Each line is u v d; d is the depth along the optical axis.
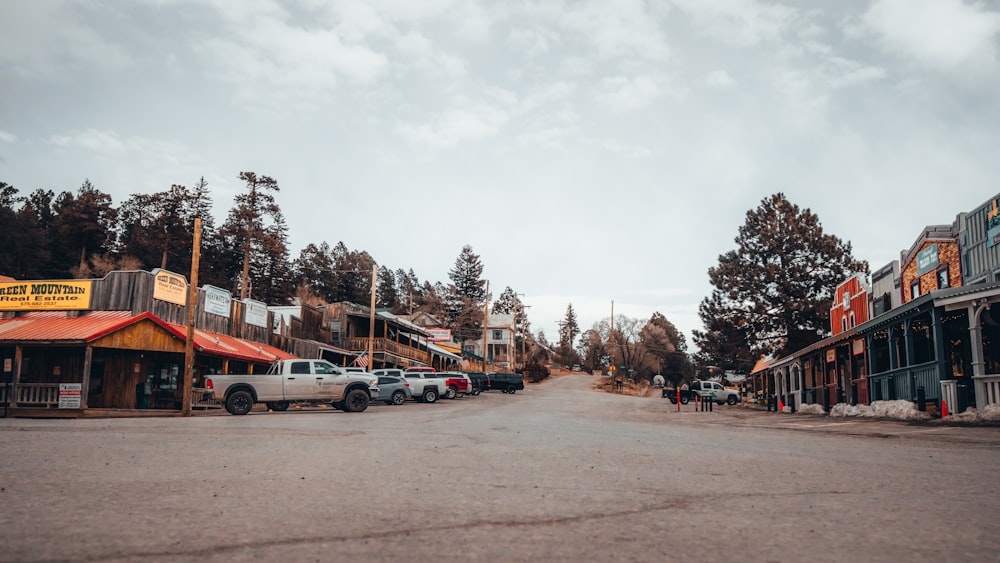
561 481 7.67
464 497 6.49
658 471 8.71
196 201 77.81
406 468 8.66
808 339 53.91
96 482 7.17
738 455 11.12
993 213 25.28
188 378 27.22
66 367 29.86
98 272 70.06
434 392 44.12
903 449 12.54
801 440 15.20
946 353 25.39
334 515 5.54
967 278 27.16
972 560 4.33
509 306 144.38
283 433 14.81
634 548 4.57
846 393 33.66
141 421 21.12
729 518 5.62
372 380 29.62
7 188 80.44
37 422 20.73
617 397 67.38
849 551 4.54
